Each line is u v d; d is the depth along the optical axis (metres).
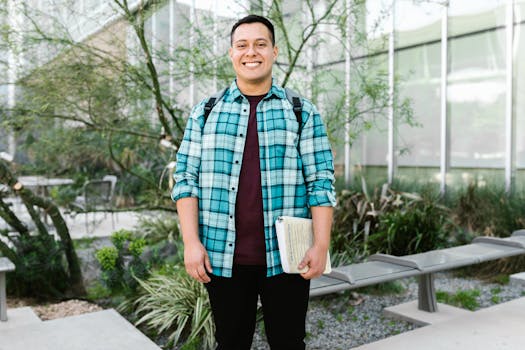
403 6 7.44
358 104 4.70
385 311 3.66
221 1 4.01
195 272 1.60
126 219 8.49
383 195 5.56
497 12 6.34
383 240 4.78
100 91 3.81
